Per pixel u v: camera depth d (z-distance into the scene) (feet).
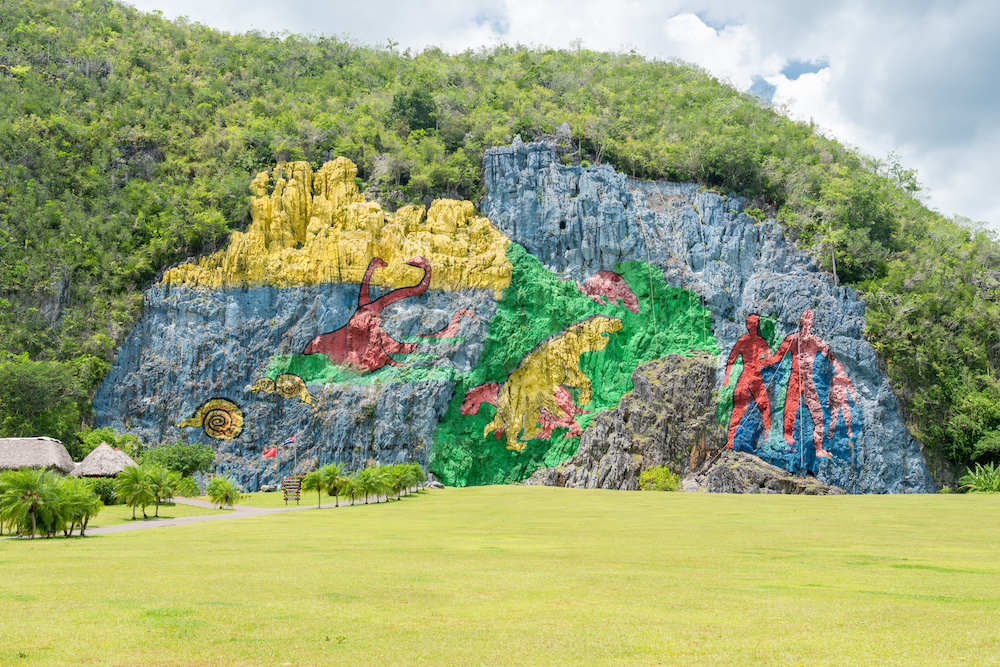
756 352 305.53
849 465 285.84
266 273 303.07
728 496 245.86
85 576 79.10
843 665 45.11
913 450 293.02
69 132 338.13
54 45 404.36
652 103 428.97
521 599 65.77
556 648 48.65
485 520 160.66
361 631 53.36
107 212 317.22
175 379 287.28
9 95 351.46
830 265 334.03
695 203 346.33
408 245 310.45
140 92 380.37
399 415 284.61
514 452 296.30
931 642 50.52
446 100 389.39
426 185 333.62
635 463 283.38
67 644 49.47
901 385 302.66
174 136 351.87
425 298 306.55
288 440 284.00
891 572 84.28
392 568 85.15
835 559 95.96
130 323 293.02
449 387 289.94
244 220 316.60
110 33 436.35
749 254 330.95
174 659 46.09
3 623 55.42
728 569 85.76
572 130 368.89
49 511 127.34
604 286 319.88
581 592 69.46
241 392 287.69
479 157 355.15
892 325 308.81
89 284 299.99
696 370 301.22
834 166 407.64
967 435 297.12
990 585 75.15
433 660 45.88
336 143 345.51
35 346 284.61
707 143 361.51
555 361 306.14
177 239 307.99
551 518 165.48
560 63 485.15
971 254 385.50
